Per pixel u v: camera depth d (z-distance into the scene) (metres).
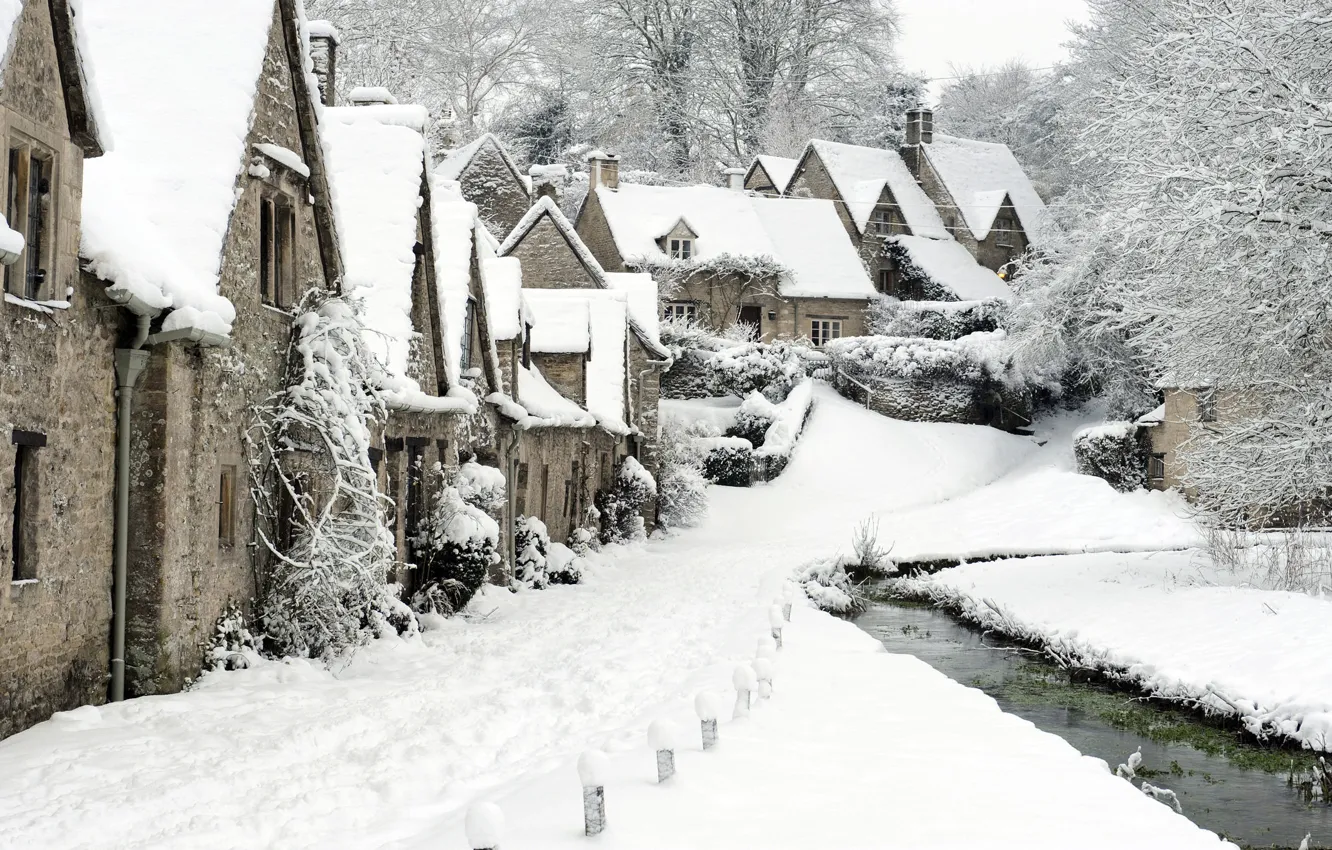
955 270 64.75
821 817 7.79
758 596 24.27
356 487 16.61
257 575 15.77
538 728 11.34
